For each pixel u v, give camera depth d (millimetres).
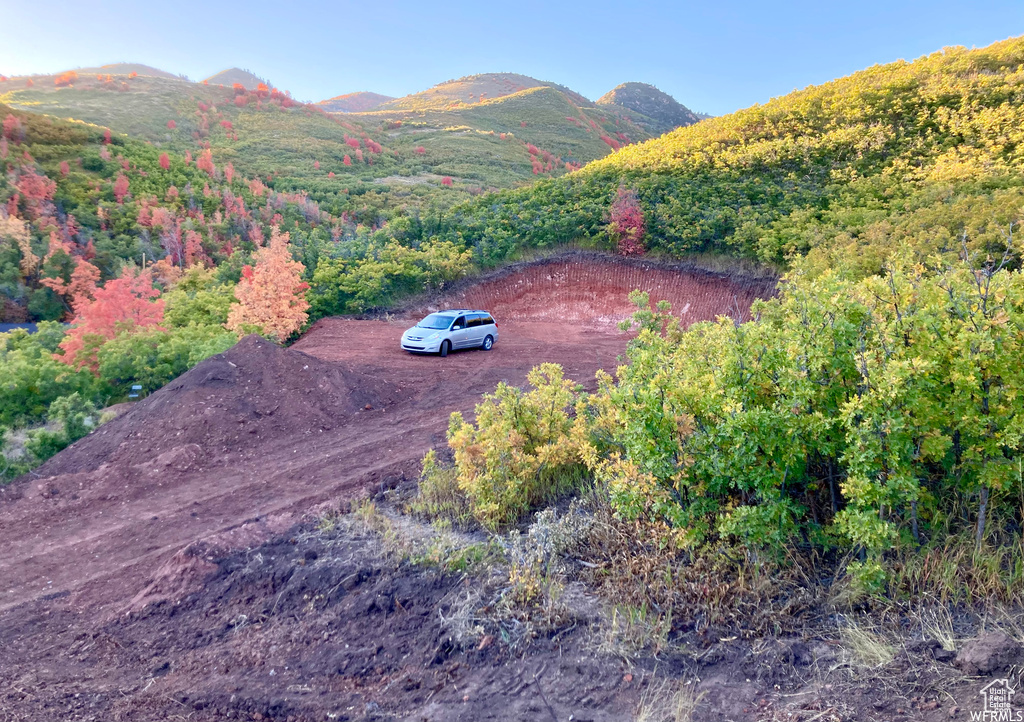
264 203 83500
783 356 5156
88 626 5664
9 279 55250
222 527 7688
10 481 10172
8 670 4910
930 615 4055
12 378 14234
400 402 13664
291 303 22609
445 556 5785
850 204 24797
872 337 4852
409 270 26703
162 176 87375
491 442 6949
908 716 3273
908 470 4348
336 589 5582
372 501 7602
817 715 3408
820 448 4684
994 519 4715
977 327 4480
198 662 4863
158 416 11328
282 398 12430
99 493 9398
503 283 28359
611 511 6027
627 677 4012
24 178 70188
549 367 8109
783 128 37250
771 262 24062
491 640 4602
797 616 4340
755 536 4613
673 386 5277
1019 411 4312
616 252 28484
